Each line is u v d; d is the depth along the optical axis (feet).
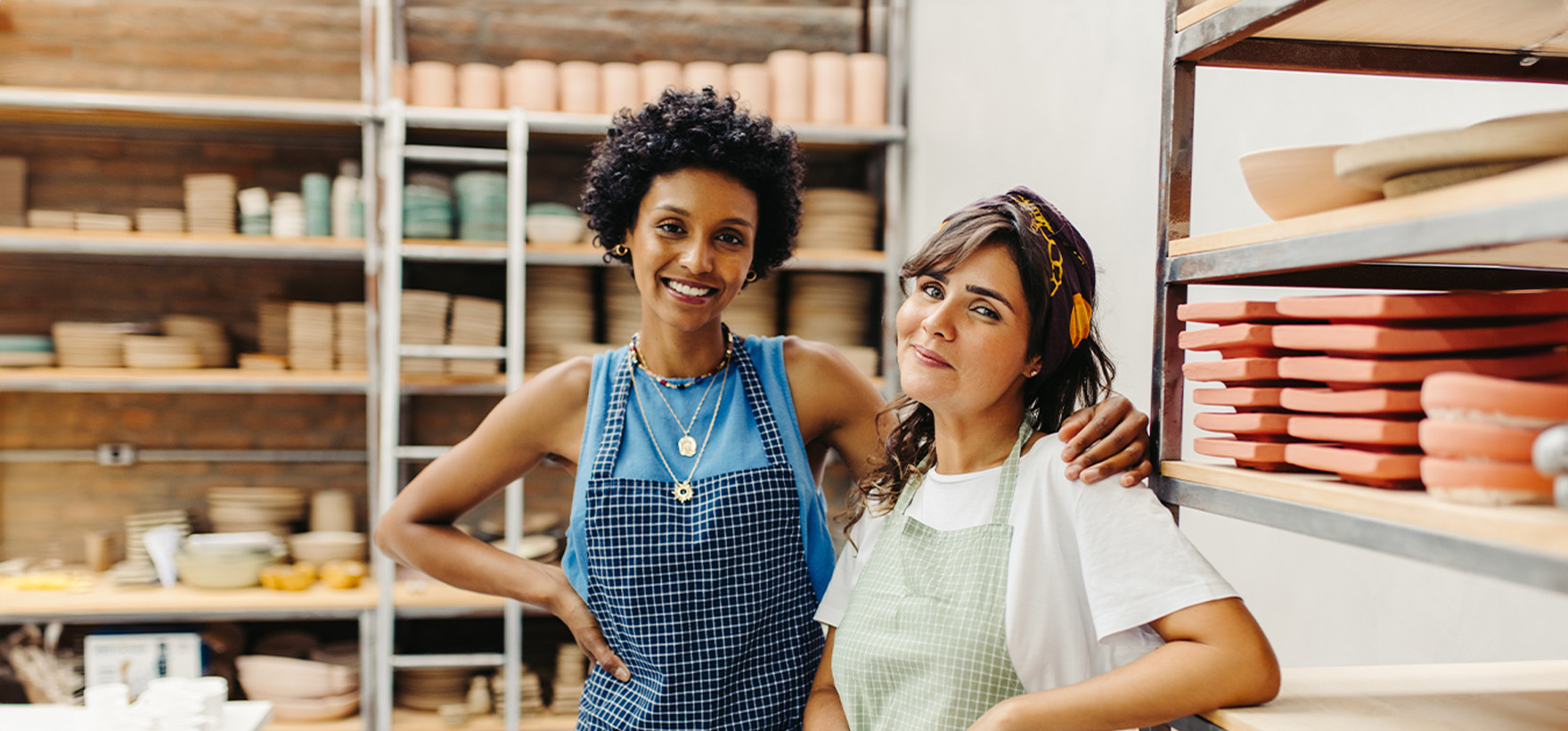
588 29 13.88
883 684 3.88
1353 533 2.55
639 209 5.24
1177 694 3.01
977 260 3.63
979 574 3.69
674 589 5.07
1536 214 2.00
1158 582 3.20
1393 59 3.44
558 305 12.13
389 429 11.37
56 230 11.43
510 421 5.62
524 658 12.18
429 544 5.77
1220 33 3.12
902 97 12.84
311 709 11.34
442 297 11.62
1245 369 3.08
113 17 13.09
